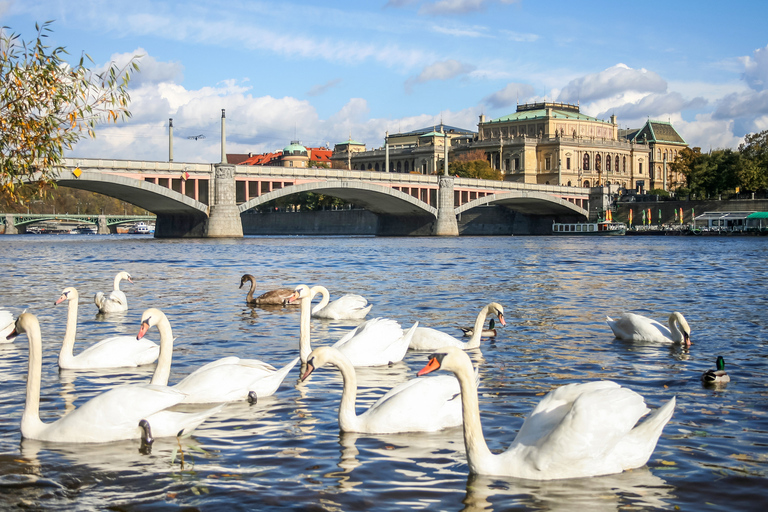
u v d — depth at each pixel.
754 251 75.00
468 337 18.64
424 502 8.02
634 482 8.47
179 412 10.43
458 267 49.22
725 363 15.40
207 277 40.16
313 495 8.22
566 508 7.79
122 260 58.81
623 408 8.49
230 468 9.11
